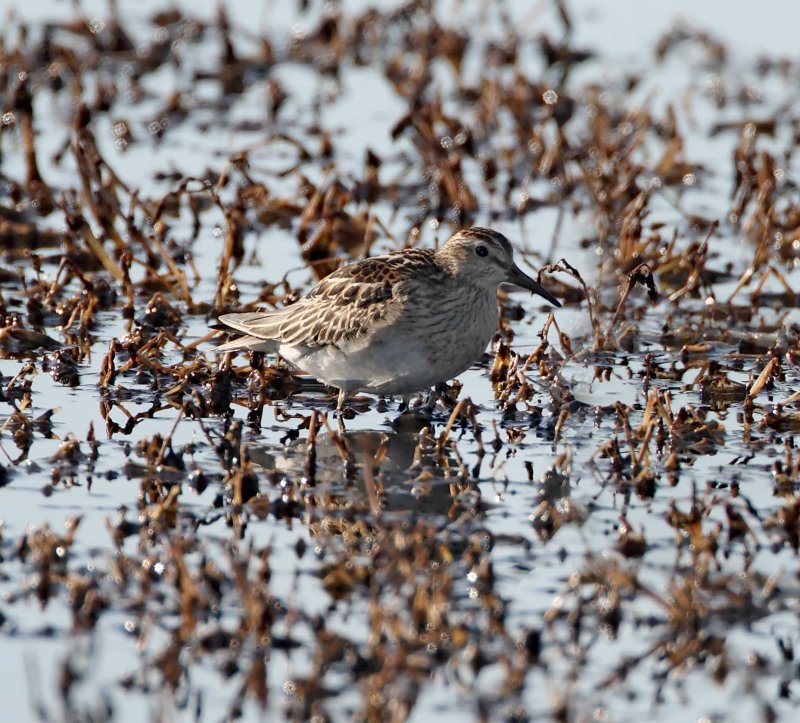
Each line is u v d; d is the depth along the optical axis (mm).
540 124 22984
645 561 11703
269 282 18406
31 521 12227
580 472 13453
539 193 21719
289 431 14461
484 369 16219
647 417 13836
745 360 16422
